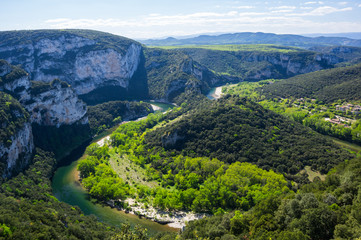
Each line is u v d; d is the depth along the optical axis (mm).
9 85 183250
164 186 141375
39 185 139375
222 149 159375
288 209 72562
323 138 169375
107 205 131125
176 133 175625
